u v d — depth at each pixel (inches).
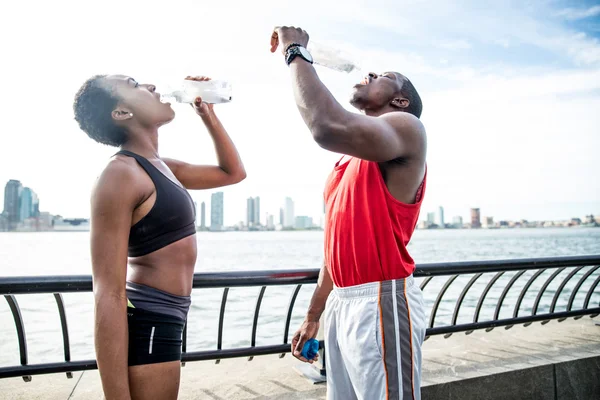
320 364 113.8
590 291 155.6
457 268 123.2
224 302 109.3
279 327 362.0
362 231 71.5
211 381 112.1
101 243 58.6
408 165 70.6
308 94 64.7
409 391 68.9
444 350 132.5
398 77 82.7
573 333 152.6
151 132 73.2
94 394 102.7
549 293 560.7
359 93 82.7
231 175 89.1
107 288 57.6
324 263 89.1
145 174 64.6
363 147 63.8
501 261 129.8
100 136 71.8
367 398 69.7
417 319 72.0
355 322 71.1
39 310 445.1
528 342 141.0
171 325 64.8
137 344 61.8
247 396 103.2
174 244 66.5
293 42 70.4
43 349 288.0
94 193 60.3
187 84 81.6
